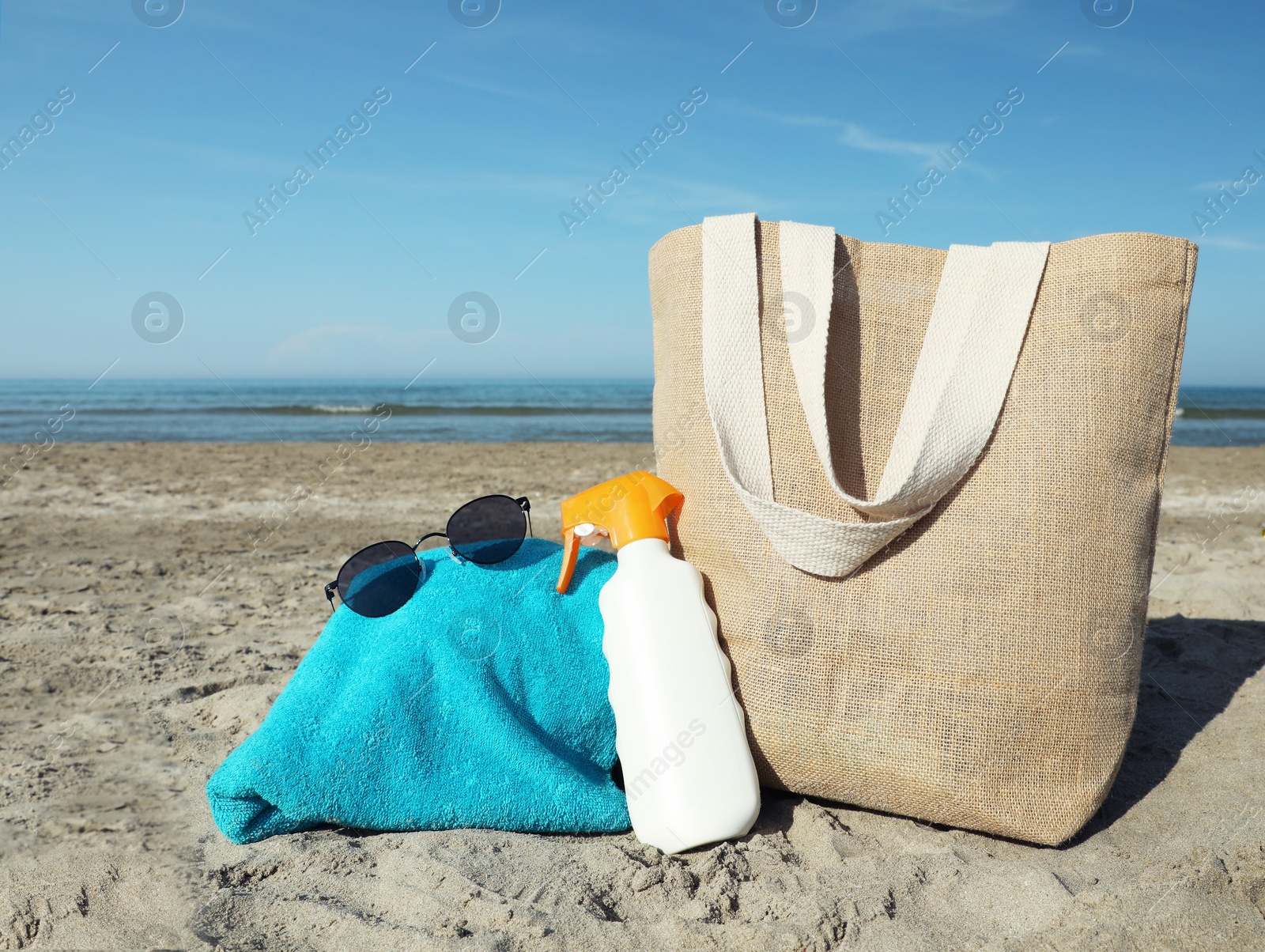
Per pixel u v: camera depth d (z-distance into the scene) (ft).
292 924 4.83
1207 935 4.55
